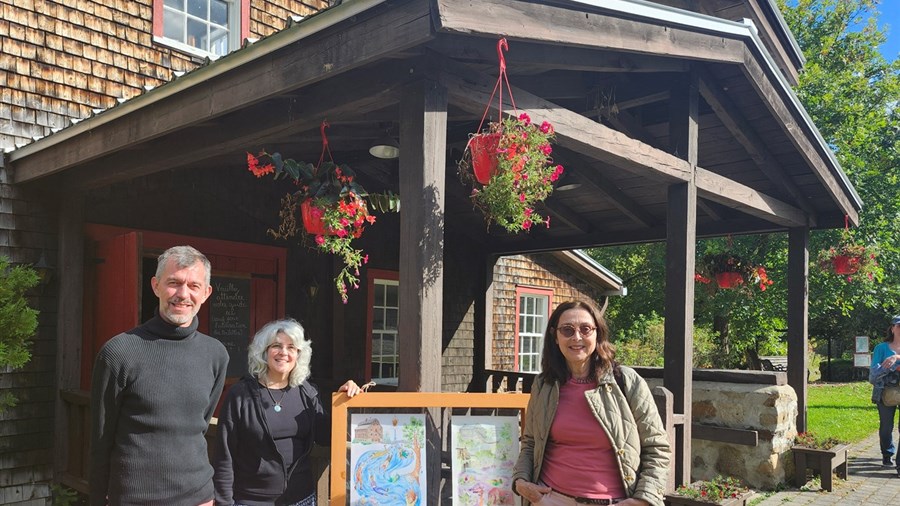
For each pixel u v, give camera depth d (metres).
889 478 6.54
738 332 14.30
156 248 6.21
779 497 5.73
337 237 3.95
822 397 13.71
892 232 13.23
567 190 7.49
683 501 4.65
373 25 2.99
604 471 2.73
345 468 2.96
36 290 5.63
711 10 7.85
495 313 10.25
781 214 6.49
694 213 5.00
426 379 3.08
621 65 4.33
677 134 4.98
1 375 5.43
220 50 7.43
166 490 2.41
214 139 4.26
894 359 7.05
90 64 6.23
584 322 2.82
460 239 9.36
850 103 14.38
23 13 5.80
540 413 2.88
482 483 3.04
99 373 2.40
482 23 2.95
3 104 5.64
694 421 6.40
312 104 3.65
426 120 3.12
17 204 5.58
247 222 6.89
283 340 2.95
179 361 2.52
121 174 5.07
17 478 5.50
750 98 5.35
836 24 17.09
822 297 12.91
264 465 2.86
